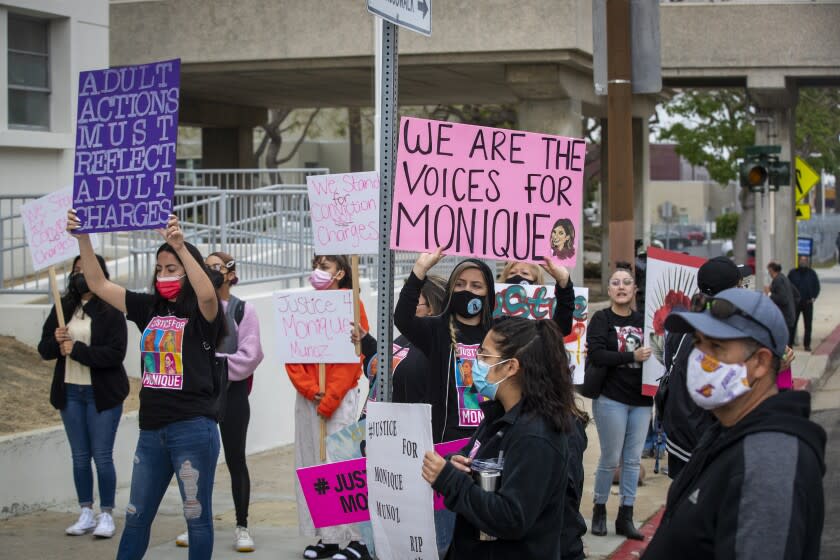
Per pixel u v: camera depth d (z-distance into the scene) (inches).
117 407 350.3
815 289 962.1
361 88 1170.0
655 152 4254.4
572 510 216.4
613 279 361.4
